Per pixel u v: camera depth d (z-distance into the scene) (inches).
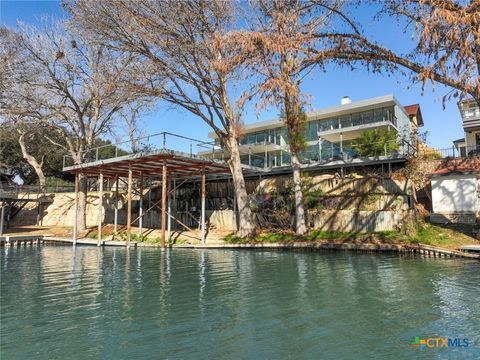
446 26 393.1
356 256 565.3
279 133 1457.9
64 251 690.8
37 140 1561.3
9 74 921.5
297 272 426.0
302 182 864.9
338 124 1347.2
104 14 709.3
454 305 275.6
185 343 206.1
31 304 288.5
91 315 258.7
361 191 800.9
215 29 695.7
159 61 725.3
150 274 420.8
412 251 570.6
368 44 537.0
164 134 690.2
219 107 815.1
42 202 1280.8
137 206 1091.3
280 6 625.6
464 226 667.4
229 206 970.1
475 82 380.8
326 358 185.8
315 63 605.3
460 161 810.2
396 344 203.5
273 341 208.7
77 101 1053.8
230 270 445.4
